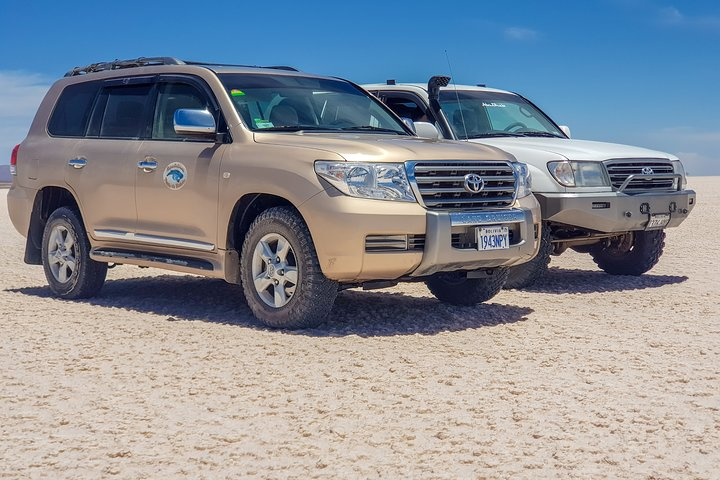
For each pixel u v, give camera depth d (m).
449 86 10.38
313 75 8.18
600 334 6.43
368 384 4.96
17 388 4.94
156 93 7.79
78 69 8.94
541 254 8.83
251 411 4.46
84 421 4.32
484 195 6.80
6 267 11.23
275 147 6.68
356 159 6.29
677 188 9.62
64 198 8.66
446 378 5.06
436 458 3.77
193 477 3.57
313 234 6.28
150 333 6.46
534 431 4.12
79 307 7.77
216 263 7.03
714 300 8.13
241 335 6.36
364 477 3.56
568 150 9.00
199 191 7.05
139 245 7.68
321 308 6.45
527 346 5.99
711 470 3.63
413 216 6.29
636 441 3.99
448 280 7.78
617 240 9.98
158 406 4.57
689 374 5.19
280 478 3.55
